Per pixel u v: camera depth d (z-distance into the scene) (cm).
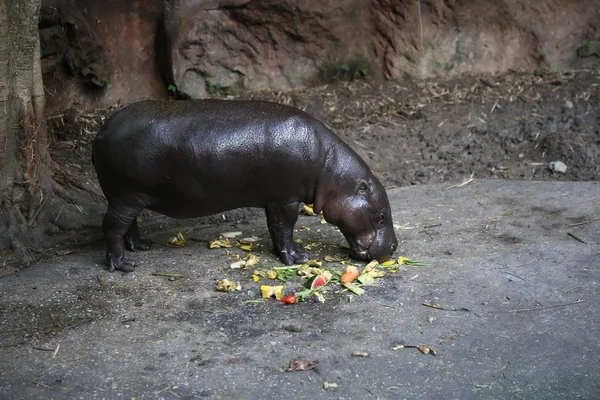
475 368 458
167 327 507
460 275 592
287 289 570
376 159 912
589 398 428
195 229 718
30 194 680
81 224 703
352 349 477
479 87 1070
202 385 436
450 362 464
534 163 893
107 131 573
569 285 571
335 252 649
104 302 547
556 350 479
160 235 700
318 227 716
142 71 1027
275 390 432
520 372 454
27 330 504
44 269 613
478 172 884
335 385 437
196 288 571
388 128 978
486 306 539
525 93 1041
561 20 1114
